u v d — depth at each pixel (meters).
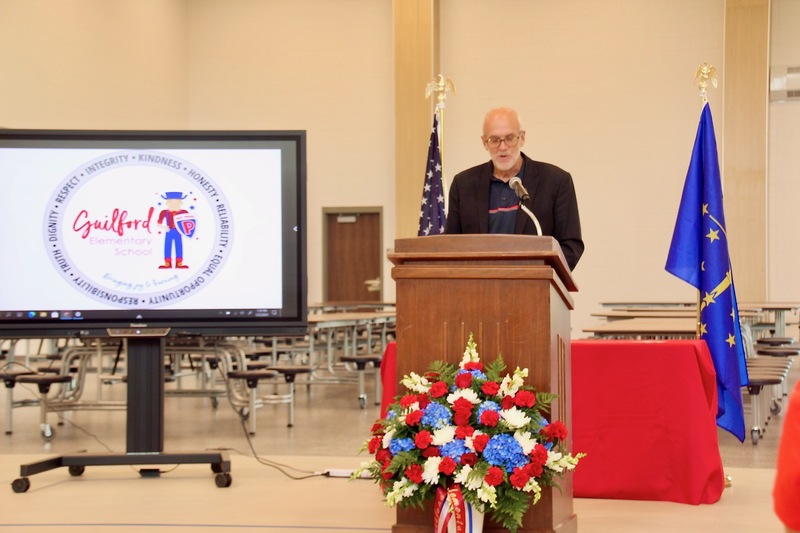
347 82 13.86
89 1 11.65
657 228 12.73
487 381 2.16
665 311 8.45
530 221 3.29
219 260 3.65
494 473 2.05
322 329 10.14
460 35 13.25
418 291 2.29
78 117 11.44
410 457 2.14
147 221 3.65
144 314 3.63
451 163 13.23
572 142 12.98
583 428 3.29
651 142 12.74
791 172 12.24
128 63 12.52
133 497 3.32
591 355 3.31
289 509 3.11
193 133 3.66
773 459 5.01
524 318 2.23
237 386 6.99
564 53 12.99
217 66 14.12
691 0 12.60
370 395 8.58
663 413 3.24
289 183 3.66
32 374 6.42
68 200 3.65
